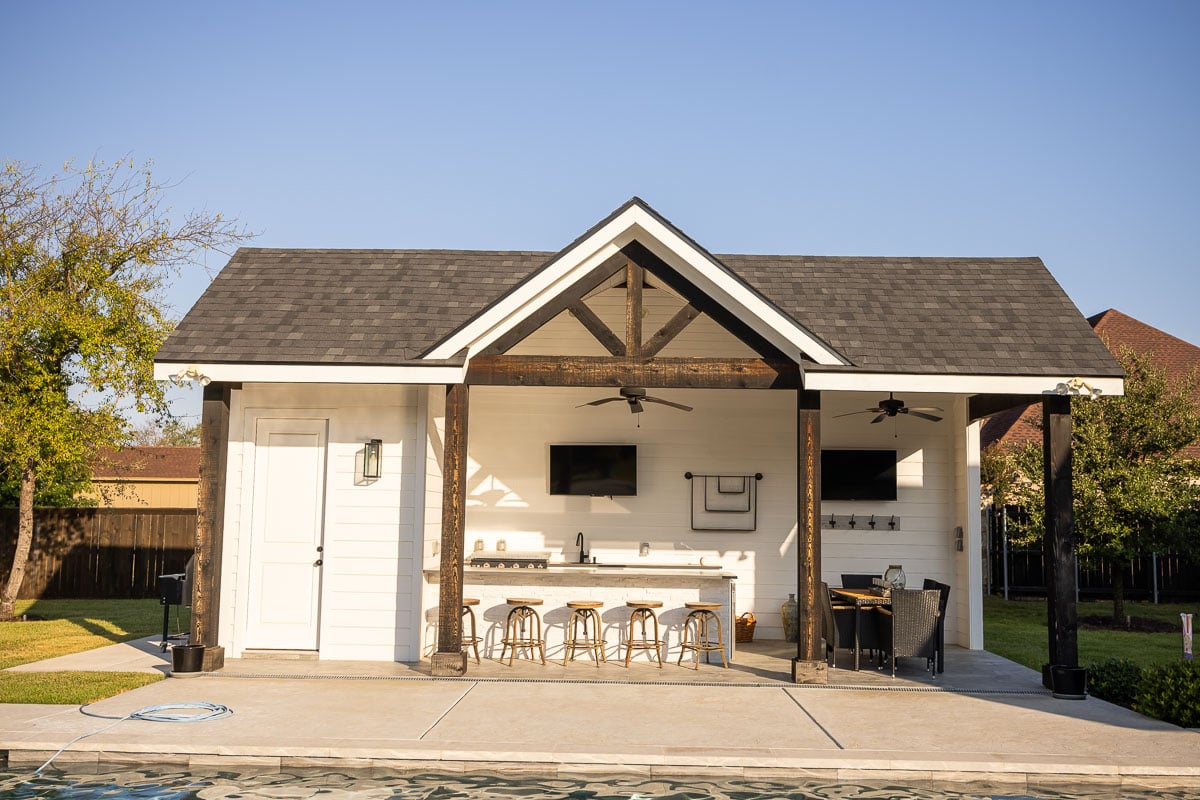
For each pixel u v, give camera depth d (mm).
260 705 8406
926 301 11367
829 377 9633
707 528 13312
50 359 15734
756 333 10000
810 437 9789
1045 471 9734
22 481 15672
